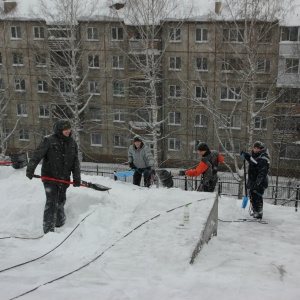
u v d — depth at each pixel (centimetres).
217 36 2909
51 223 700
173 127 3316
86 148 3656
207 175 902
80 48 3278
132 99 3369
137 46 3100
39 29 3412
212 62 3072
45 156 704
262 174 827
